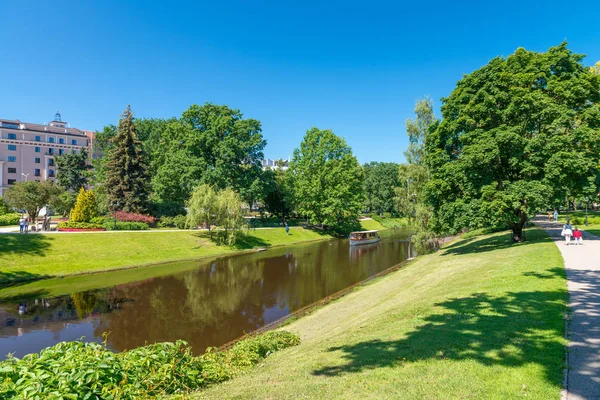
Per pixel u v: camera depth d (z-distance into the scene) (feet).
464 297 40.73
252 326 59.62
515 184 77.41
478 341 26.30
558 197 75.31
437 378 20.88
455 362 22.93
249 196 181.88
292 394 20.27
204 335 55.57
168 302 73.61
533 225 125.59
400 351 26.35
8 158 270.87
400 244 178.29
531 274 47.06
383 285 74.13
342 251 153.17
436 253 114.62
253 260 128.16
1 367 18.71
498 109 83.97
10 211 167.53
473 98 86.63
